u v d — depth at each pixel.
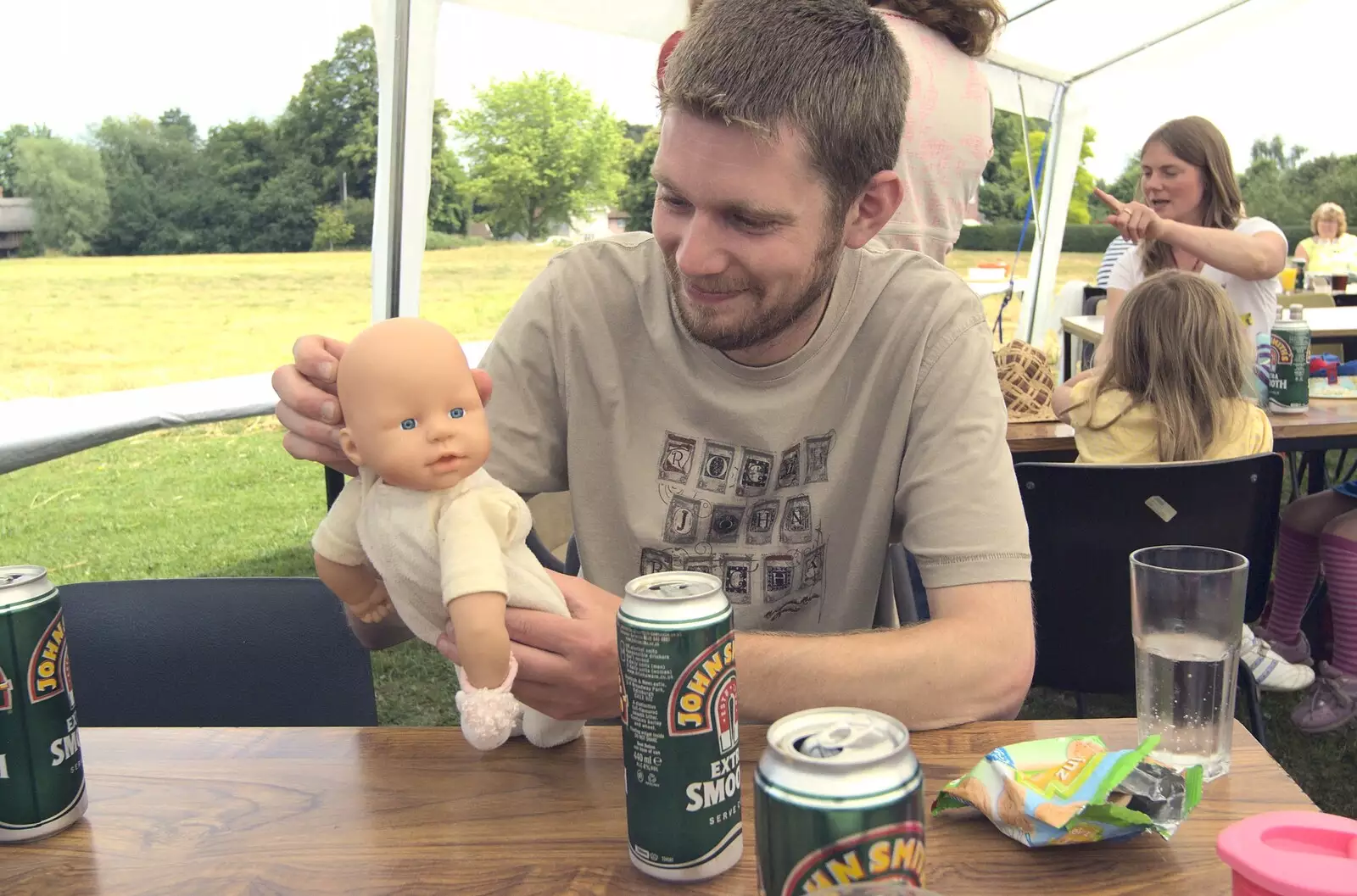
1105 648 1.95
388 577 0.82
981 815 0.77
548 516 2.31
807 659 0.96
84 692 1.29
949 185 1.88
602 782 0.84
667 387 1.29
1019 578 1.11
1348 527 2.56
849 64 1.01
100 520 5.28
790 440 1.26
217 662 1.33
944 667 0.98
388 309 3.46
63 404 3.20
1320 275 5.87
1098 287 4.84
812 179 1.01
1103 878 0.69
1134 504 1.84
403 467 0.78
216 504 5.59
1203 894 0.67
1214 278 3.14
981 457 1.17
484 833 0.77
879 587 1.32
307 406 0.86
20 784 0.76
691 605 0.65
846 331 1.25
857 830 0.49
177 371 3.91
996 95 5.69
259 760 0.90
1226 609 0.83
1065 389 2.81
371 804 0.82
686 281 1.07
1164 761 0.84
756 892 0.67
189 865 0.74
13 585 0.76
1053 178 6.35
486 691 0.75
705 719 0.65
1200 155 3.17
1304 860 0.54
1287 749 2.51
